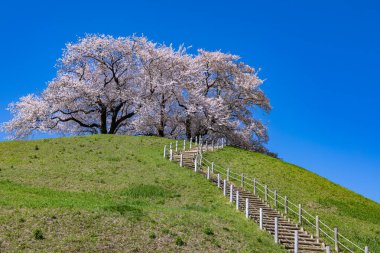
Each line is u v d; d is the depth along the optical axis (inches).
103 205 1207.6
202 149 2321.6
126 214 1146.0
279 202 1705.2
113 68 2834.6
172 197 1546.5
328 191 2048.5
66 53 2765.7
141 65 2908.5
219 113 3011.8
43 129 2669.8
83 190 1520.7
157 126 2876.5
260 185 1882.4
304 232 1412.4
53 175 1674.5
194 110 2854.3
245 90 3235.7
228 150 2460.6
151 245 998.4
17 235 947.3
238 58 3299.7
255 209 1519.4
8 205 1114.1
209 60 3203.7
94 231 1019.3
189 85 3031.5
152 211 1213.7
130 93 2790.4
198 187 1657.2
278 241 1243.8
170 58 2942.9
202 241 1071.6
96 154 2046.0
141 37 2866.6
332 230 1440.7
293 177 2133.4
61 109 2719.0
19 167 1756.9
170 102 2979.8
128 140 2359.7
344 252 1375.5
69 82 2679.6
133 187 1599.4
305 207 1755.7
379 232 1649.9
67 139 2316.7
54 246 922.1
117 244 974.4
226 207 1483.8
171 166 1886.1
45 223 1022.4
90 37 2785.4
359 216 1798.7
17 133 2672.2
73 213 1095.0
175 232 1089.4
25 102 2721.5
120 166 1871.3
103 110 2778.1
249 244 1131.3
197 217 1236.5
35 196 1293.1
